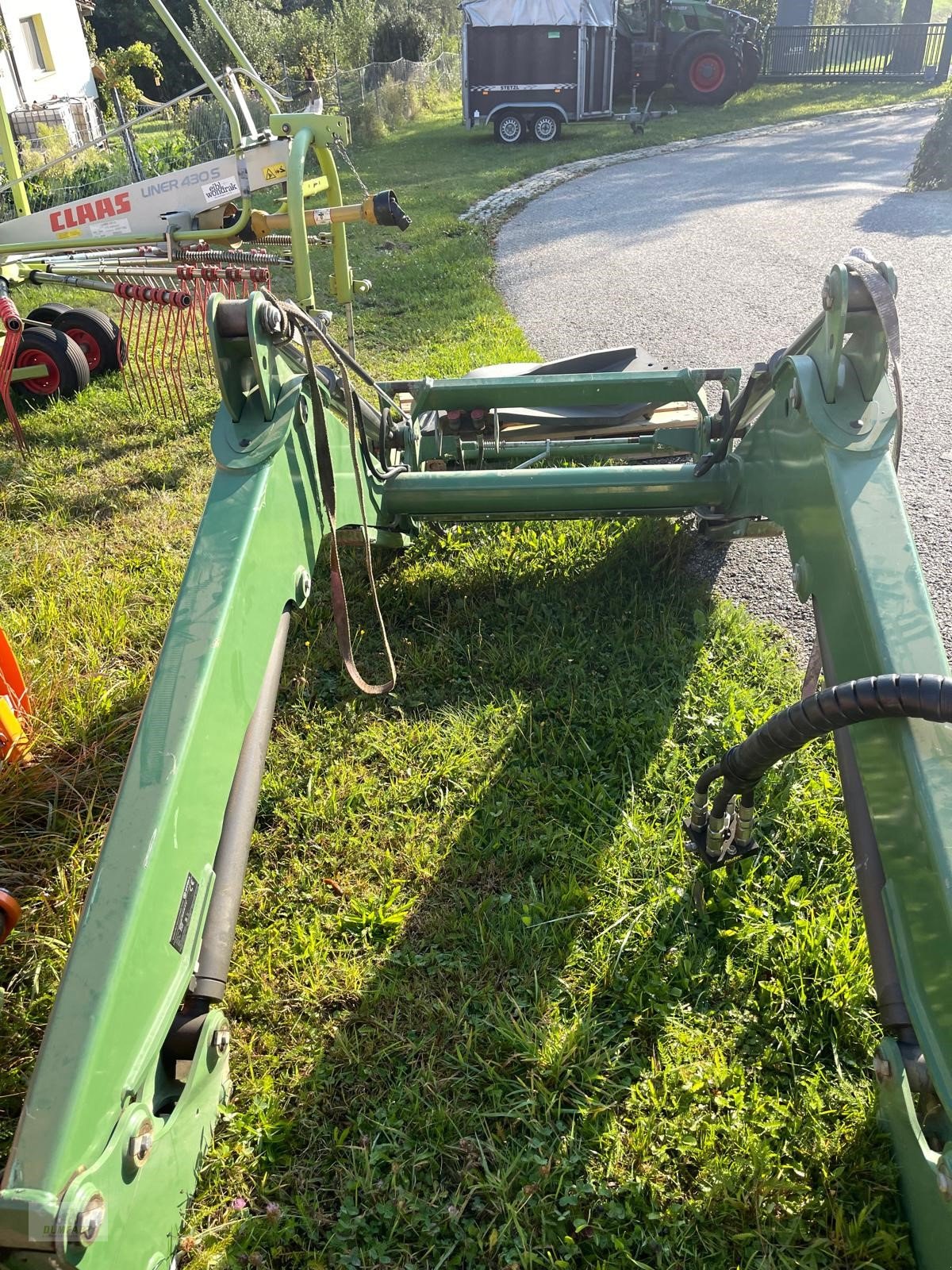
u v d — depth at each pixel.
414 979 2.46
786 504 2.60
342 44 26.48
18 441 6.02
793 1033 2.25
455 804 3.01
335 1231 1.95
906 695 1.57
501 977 2.45
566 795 3.00
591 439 4.70
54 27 20.98
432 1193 2.00
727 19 22.75
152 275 6.12
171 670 1.88
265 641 2.21
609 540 4.30
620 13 22.53
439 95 29.94
